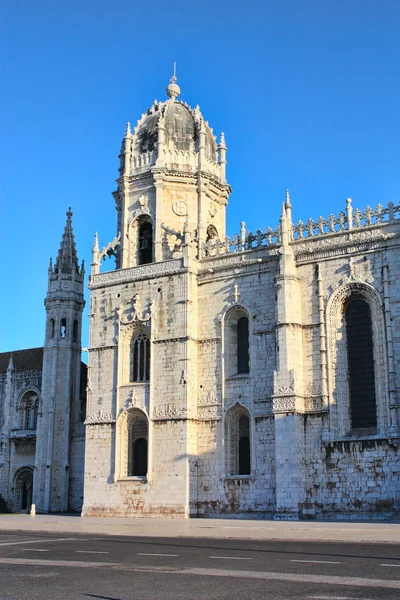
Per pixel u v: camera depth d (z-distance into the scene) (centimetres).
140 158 7056
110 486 6244
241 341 6144
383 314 5362
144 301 6500
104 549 2902
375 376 5325
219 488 5831
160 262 6494
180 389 6081
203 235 6750
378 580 1811
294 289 5700
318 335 5597
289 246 5862
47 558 2511
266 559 2384
